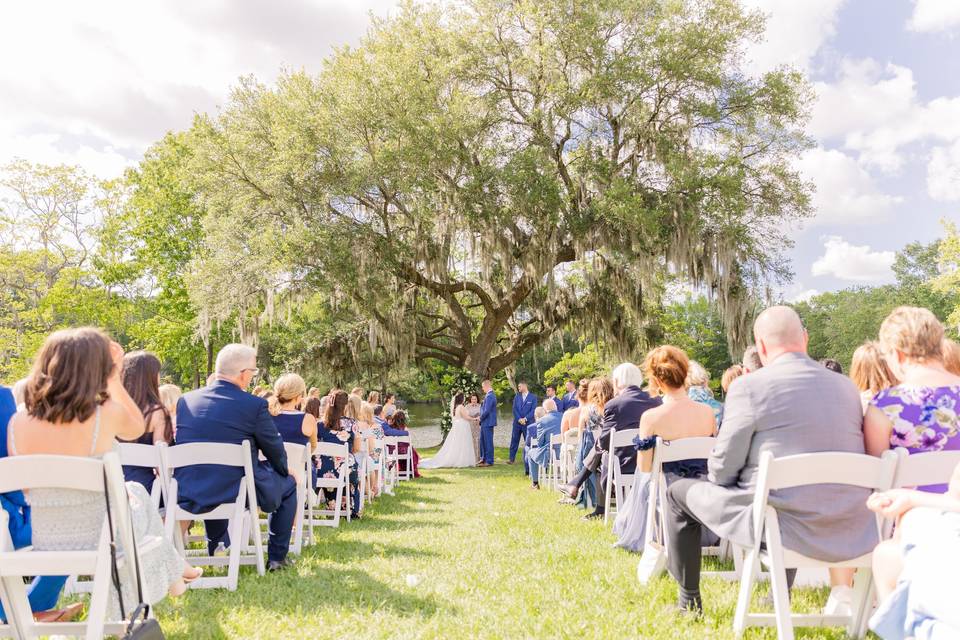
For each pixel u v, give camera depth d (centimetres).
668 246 1900
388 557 529
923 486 279
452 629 333
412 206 2042
